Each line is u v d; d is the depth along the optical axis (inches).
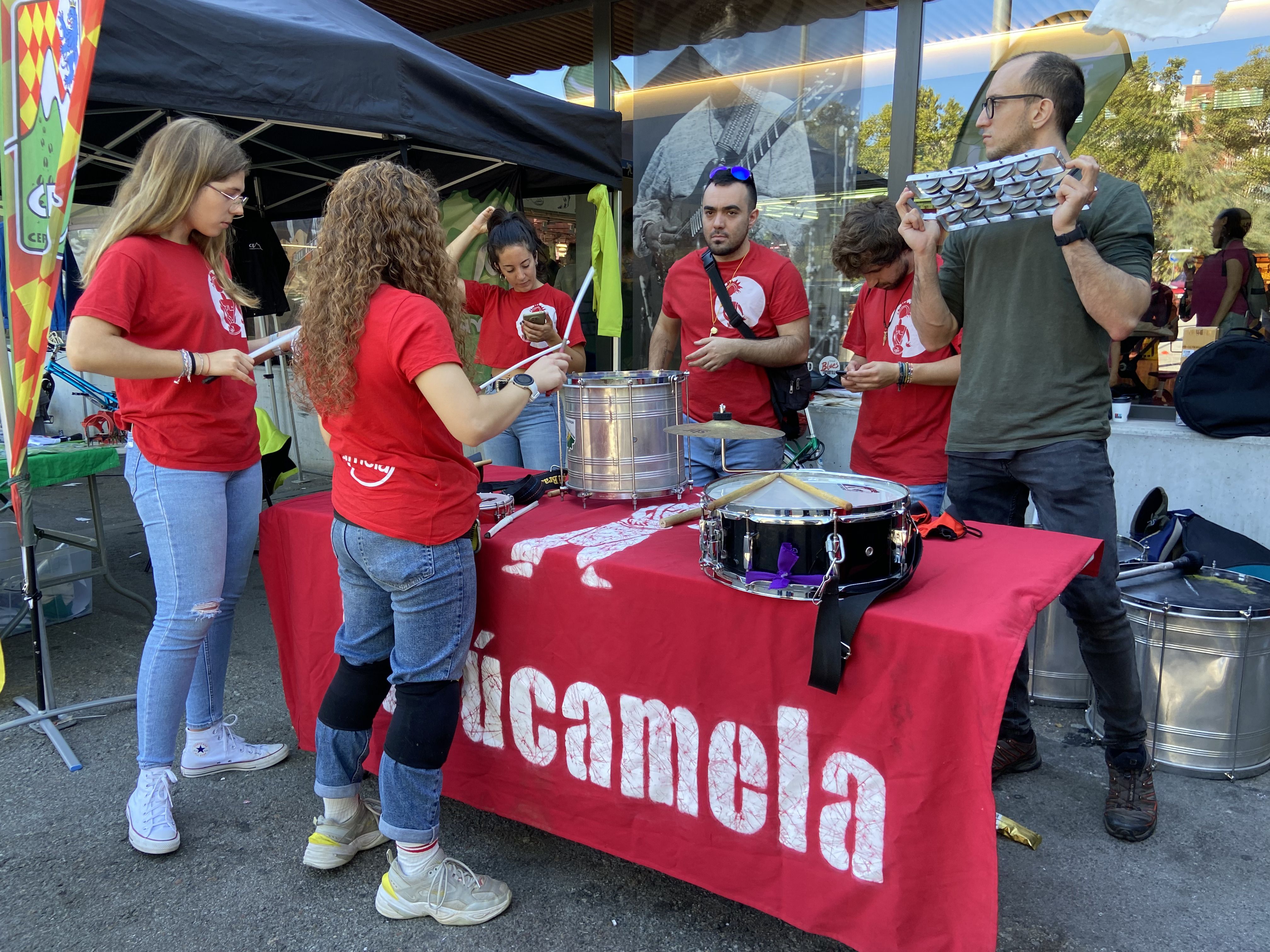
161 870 81.2
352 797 79.9
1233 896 75.6
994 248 82.9
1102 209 76.3
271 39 106.7
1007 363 82.4
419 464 64.7
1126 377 152.1
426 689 69.5
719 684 62.9
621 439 79.4
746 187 108.7
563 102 148.2
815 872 61.1
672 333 125.0
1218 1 114.1
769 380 114.7
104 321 74.0
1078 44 151.2
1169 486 134.0
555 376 68.2
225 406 85.1
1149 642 96.2
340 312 61.3
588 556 68.4
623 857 72.1
